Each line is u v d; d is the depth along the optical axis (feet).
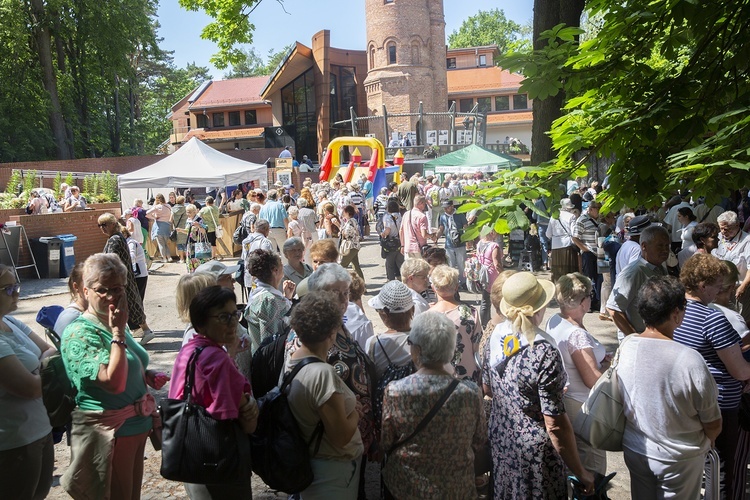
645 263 16.57
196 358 10.52
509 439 11.32
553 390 10.77
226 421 10.40
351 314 15.52
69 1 128.67
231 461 10.30
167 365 25.52
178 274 50.62
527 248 43.98
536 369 10.87
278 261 16.75
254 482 16.33
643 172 15.23
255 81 187.52
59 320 13.57
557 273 32.07
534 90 17.20
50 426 11.82
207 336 10.80
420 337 10.55
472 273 26.96
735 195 41.45
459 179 75.87
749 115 13.51
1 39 123.75
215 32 49.75
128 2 139.74
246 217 42.57
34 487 11.44
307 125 158.81
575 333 12.87
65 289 44.60
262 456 10.82
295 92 159.94
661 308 10.96
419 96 148.97
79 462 11.06
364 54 163.12
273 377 13.07
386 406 10.74
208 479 10.28
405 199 63.62
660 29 16.03
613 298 16.74
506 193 15.28
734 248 22.02
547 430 10.97
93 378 10.65
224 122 181.16
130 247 30.07
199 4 49.67
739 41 15.46
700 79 15.83
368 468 16.92
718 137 13.07
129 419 11.53
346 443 10.84
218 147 179.93
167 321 33.71
